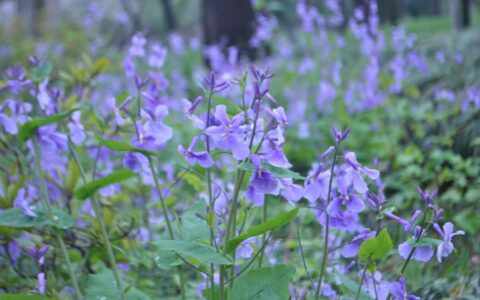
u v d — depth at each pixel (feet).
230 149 2.60
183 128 6.44
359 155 5.18
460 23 9.86
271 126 2.72
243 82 2.77
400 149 5.28
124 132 3.55
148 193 4.13
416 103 6.11
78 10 14.46
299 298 3.07
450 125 5.20
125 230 3.59
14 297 2.71
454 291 3.60
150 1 24.59
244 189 3.06
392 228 4.03
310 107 6.82
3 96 4.23
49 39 9.41
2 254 3.36
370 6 7.88
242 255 2.90
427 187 4.68
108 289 2.98
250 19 11.52
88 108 2.93
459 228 4.02
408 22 16.43
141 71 7.91
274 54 10.68
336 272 2.89
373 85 6.20
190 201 4.39
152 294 3.68
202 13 11.86
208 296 2.86
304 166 5.69
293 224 4.35
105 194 3.15
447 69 6.66
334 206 2.65
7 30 10.36
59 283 3.36
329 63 7.72
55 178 3.66
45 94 3.03
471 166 4.69
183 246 2.63
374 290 2.83
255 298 2.70
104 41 9.21
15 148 3.58
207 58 11.51
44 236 3.43
